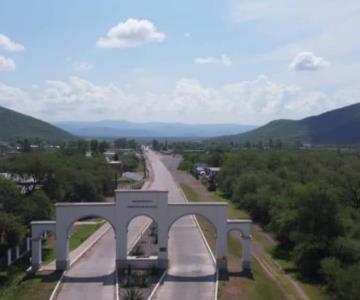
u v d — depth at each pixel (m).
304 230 83.19
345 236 81.62
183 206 74.56
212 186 174.75
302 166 153.38
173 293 63.53
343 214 86.25
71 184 131.50
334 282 70.69
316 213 82.88
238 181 141.88
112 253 84.81
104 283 67.50
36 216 89.69
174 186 182.25
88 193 138.75
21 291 64.19
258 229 113.69
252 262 82.81
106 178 159.88
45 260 80.75
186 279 69.56
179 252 85.06
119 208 74.38
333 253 78.00
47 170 110.31
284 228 89.44
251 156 183.38
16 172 109.56
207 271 73.62
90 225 111.94
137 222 113.75
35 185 111.06
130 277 69.25
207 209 74.62
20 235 77.75
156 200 74.50
